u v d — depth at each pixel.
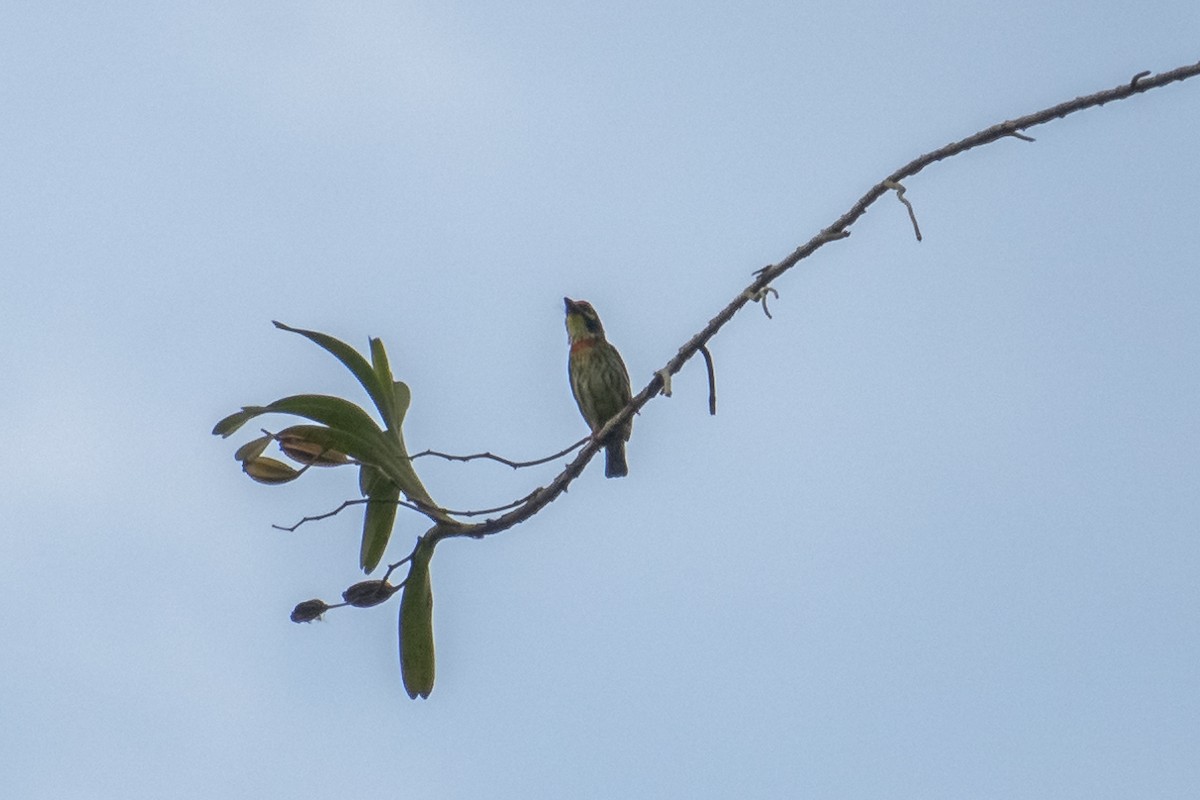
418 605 8.61
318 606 8.83
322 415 8.43
